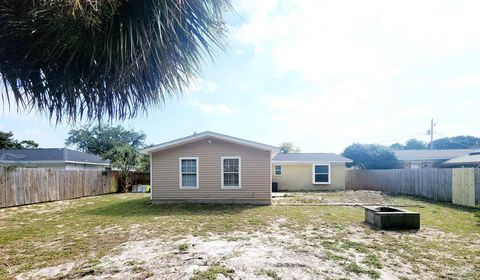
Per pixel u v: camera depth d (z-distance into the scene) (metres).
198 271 3.38
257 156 10.42
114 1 1.23
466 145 35.84
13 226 6.48
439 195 10.94
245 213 8.02
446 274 3.36
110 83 1.46
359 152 21.33
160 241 4.89
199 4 1.54
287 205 9.84
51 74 1.38
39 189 10.98
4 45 1.22
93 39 1.26
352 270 3.45
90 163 19.97
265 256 3.96
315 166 16.50
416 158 22.23
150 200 11.05
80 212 8.50
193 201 10.45
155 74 1.54
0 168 9.45
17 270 3.62
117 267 3.60
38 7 1.12
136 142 30.38
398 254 4.09
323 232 5.55
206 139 10.60
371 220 6.32
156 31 1.36
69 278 3.30
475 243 4.69
